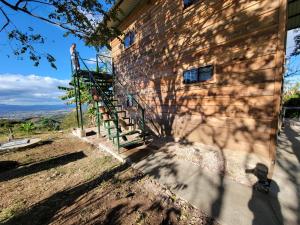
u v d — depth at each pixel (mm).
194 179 3504
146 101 7492
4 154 6953
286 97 11781
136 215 2721
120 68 9430
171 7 5777
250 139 3705
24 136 10852
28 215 2998
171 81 6012
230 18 3967
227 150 4141
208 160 3930
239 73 3838
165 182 3494
